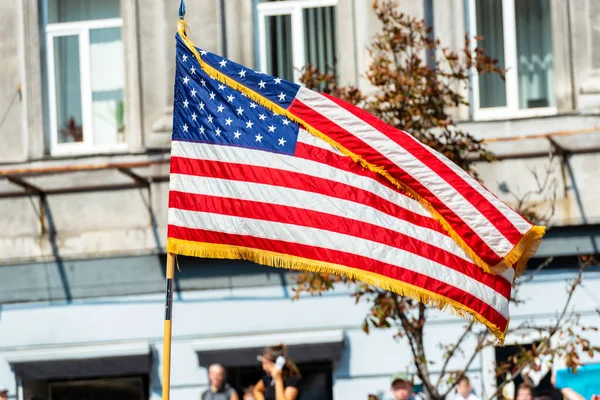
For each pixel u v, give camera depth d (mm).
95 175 38000
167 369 20922
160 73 38219
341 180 21750
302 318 36812
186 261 37406
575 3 36281
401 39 30141
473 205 21547
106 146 38969
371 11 37062
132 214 37969
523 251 21547
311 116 21891
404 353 36219
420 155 21641
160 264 37688
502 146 35969
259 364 36625
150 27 38344
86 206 38219
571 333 28828
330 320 36688
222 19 37781
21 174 37281
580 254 35594
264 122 21953
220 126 21984
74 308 38000
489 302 21688
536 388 33562
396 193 21766
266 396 30203
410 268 21531
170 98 38062
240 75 22109
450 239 21688
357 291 30641
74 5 39312
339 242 21578
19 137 38781
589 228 35750
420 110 29312
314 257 21594
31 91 38875
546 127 36000
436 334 35938
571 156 35906
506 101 36969
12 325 38219
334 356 36219
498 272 21688
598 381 29406
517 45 37031
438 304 21547
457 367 35688
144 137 38312
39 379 38312
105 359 37406
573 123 35875
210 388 31672
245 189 21797
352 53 37344
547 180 35844
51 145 39125
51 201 38344
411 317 31719
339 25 37500
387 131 21766
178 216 21781
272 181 21797
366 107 30453
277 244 21656
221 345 36656
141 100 38281
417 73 29391
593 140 35562
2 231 38500
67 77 39250
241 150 21891
